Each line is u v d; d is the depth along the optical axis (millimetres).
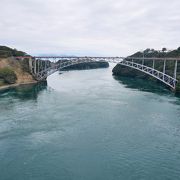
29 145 40688
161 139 43625
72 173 32438
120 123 52250
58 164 34688
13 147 39875
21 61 127625
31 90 97000
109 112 61000
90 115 58125
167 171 33125
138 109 64188
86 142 42031
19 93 89375
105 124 51469
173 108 65375
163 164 34938
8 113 59781
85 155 37344
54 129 48219
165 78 113438
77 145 40812
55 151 38562
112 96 82875
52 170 33125
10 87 103375
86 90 97062
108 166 34219
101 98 79188
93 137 44219
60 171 32906
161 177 31688
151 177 31656
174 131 47656
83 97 81062
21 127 49375
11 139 43125
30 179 31094
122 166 34281
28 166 34125
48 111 61844
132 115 58438
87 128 48906
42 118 55562
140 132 46938
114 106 67500
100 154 37750
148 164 34875
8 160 35656
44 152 38219
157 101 74375
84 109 63969
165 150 39312
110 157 36812
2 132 46531
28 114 58906
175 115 58562
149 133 46438
